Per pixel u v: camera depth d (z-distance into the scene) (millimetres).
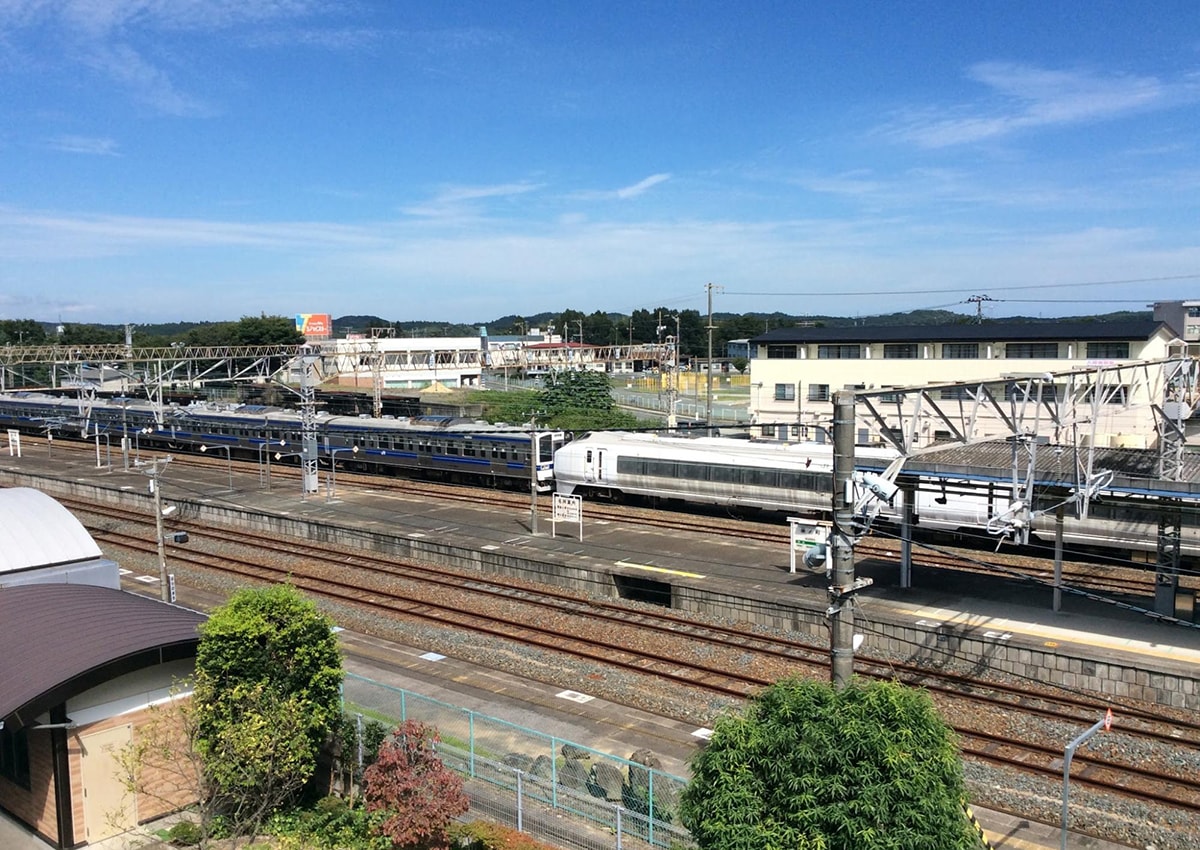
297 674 15742
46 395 81500
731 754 10430
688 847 13508
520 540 34062
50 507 23016
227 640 15148
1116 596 25578
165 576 25141
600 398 71438
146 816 15672
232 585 31562
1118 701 19734
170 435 66188
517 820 14938
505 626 26047
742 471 37500
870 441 42094
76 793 14789
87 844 14938
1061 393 44312
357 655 23594
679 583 27109
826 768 10000
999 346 48062
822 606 24125
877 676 21734
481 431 47969
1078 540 29578
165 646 15406
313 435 46156
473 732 17359
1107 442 40312
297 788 16219
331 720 16219
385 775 14008
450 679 21781
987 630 22203
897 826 9562
